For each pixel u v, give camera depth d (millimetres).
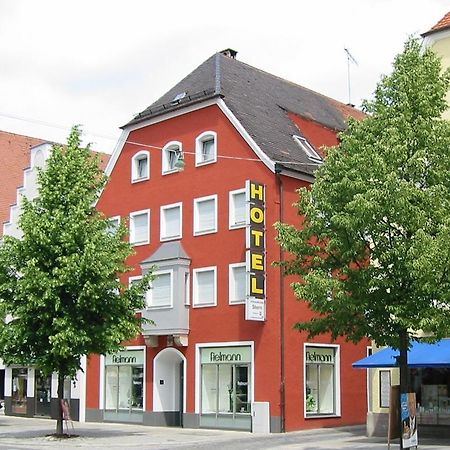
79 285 25578
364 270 17453
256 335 30719
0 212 47875
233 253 31859
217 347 32062
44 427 32656
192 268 33344
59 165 27422
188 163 34312
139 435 28406
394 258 17203
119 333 26094
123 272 27359
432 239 16703
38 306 25203
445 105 18906
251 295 29969
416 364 24109
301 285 18219
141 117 36469
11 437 27016
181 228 34094
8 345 25891
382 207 17016
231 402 31297
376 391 27156
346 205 17391
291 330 30875
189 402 32594
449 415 25547
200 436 28078
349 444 24094
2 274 26234
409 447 17797
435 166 17969
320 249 18969
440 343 24906
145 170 36500
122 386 35688
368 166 17656
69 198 26719
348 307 17391
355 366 26078
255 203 30703
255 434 29281
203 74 36531
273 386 30016
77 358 26469
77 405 37344
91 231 26703
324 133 37844
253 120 33594
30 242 25922
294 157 33094
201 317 32688
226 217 32406
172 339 33531
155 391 34000
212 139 33750
